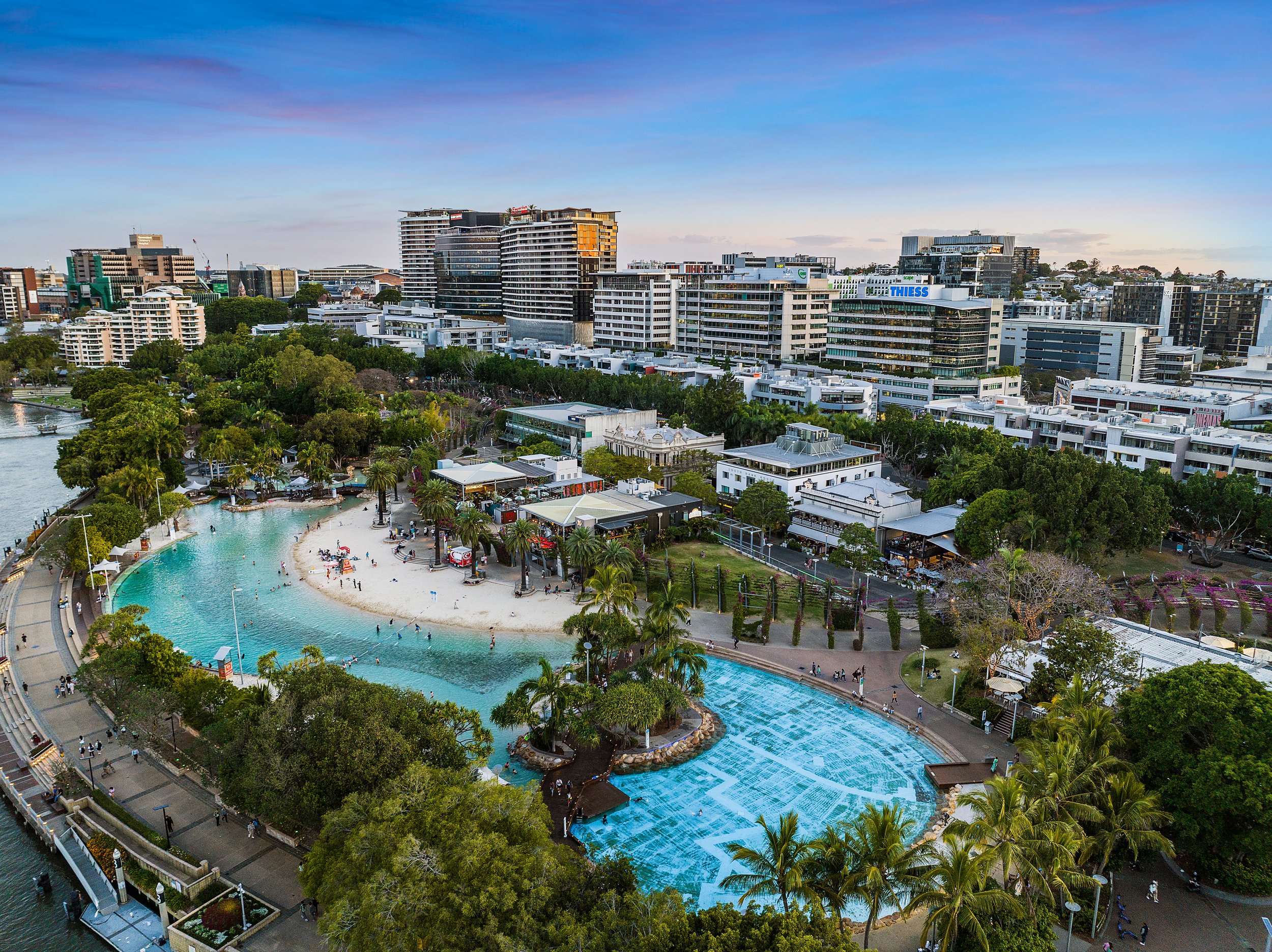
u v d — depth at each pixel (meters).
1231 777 70.06
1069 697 84.94
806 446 198.12
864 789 94.62
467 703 114.62
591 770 96.69
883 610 142.00
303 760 76.12
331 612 146.38
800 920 56.47
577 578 161.50
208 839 83.75
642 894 61.56
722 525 184.62
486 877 60.06
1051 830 63.50
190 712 96.94
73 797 89.69
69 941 74.31
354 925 59.81
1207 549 161.12
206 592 156.00
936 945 68.25
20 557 170.75
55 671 119.62
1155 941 68.06
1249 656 100.12
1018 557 115.81
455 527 174.38
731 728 107.69
